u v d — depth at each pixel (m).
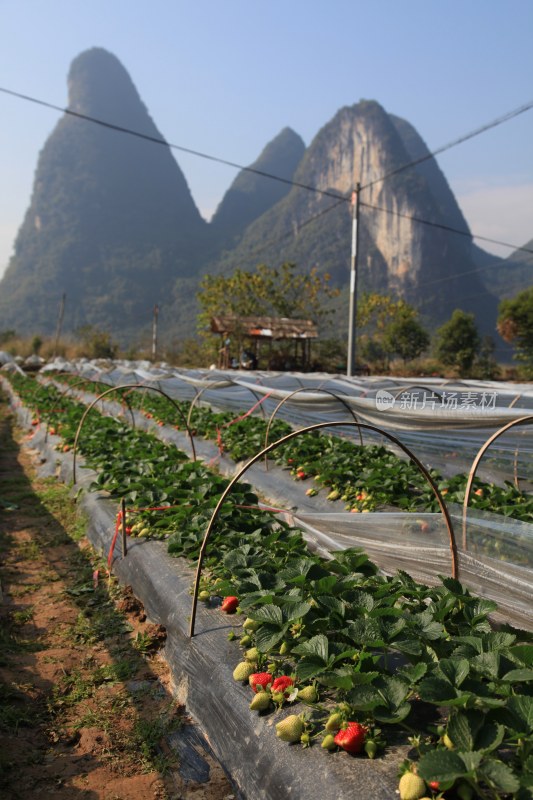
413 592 4.38
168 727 4.20
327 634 4.00
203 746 4.03
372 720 3.20
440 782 2.57
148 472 8.63
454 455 9.28
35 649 5.28
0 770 3.71
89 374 31.50
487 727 2.81
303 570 4.62
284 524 6.24
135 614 5.88
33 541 8.13
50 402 19.34
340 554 5.15
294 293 50.31
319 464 9.27
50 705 4.46
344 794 2.87
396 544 5.34
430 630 3.69
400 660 3.91
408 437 9.70
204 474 8.12
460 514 4.96
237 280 48.22
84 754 3.96
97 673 4.89
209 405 17.17
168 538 6.46
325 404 10.87
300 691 3.52
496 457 8.66
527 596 4.38
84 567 7.18
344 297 178.00
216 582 5.24
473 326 44.75
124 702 4.52
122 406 18.44
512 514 6.56
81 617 5.89
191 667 4.51
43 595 6.45
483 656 3.28
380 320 56.25
